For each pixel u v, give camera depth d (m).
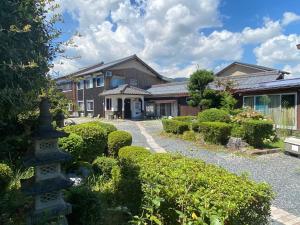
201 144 10.85
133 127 17.92
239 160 8.31
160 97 25.12
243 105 15.73
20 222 3.22
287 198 5.11
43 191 2.95
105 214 3.65
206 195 2.55
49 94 3.10
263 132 9.88
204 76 16.44
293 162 8.05
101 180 5.11
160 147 10.54
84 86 30.59
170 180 2.96
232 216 2.35
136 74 29.88
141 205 3.22
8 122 5.22
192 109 21.78
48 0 2.74
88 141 6.47
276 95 13.82
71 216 3.39
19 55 2.39
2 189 4.06
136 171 3.74
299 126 12.64
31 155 3.07
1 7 2.28
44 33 2.74
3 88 2.35
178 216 2.71
